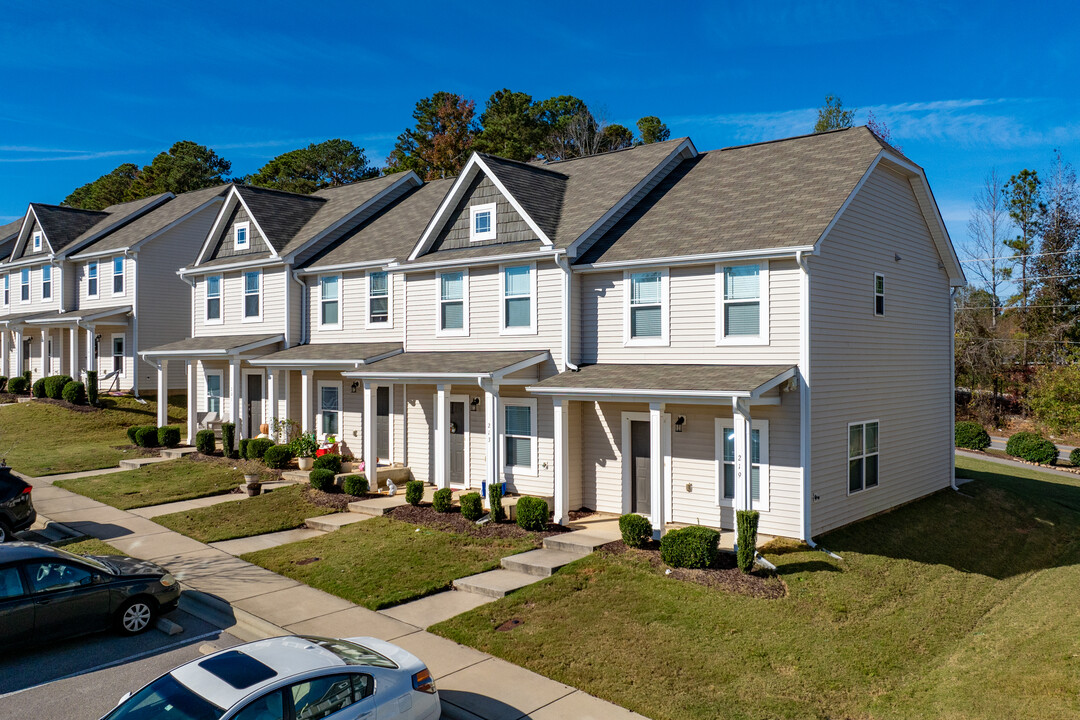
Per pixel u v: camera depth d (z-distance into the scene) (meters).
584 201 20.17
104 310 33.84
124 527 17.38
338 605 12.59
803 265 15.24
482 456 20.47
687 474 16.81
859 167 17.20
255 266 26.70
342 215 27.02
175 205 38.28
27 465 24.00
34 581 10.45
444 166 61.03
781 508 15.57
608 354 18.16
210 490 20.78
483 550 15.29
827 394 16.09
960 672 10.92
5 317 40.84
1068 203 53.88
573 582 13.25
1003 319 55.41
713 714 9.14
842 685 10.14
